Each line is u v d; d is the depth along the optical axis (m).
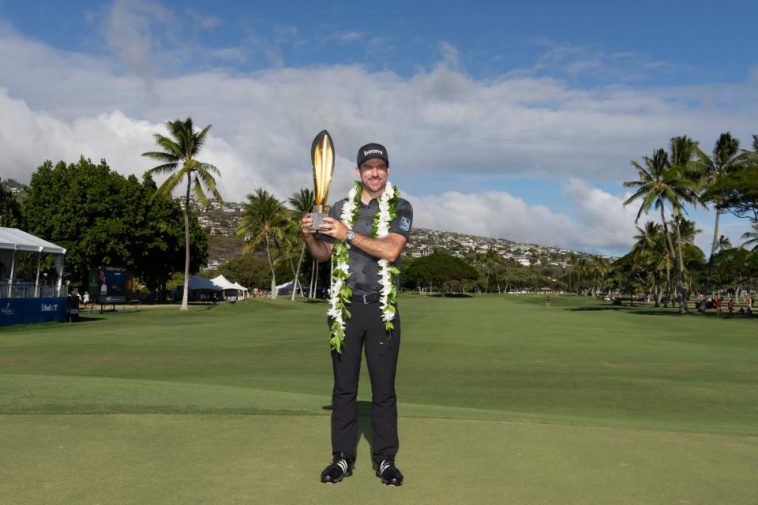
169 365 14.83
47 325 28.72
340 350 3.71
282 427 4.79
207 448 4.11
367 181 3.86
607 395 11.15
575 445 4.50
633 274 92.06
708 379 13.59
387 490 3.32
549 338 24.81
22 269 50.62
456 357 17.75
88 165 56.59
